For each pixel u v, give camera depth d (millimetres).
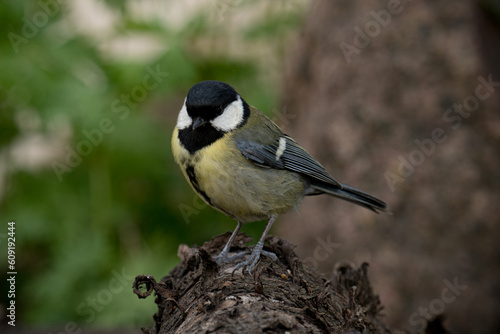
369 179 11414
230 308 4934
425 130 11188
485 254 10844
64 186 11500
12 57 10758
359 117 11555
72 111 10664
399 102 11320
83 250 10898
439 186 11031
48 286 10602
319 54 12266
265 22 12562
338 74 11828
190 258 6180
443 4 11227
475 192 10898
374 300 7125
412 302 11008
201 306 4984
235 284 5461
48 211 11273
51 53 10906
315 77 12383
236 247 6941
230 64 12172
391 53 11398
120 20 11461
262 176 7105
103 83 11391
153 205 11875
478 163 10922
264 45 12844
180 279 6258
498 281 10789
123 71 10906
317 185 8195
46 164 11859
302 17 12688
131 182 11805
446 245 10969
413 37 11266
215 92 6992
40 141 11516
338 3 12039
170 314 5820
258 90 12367
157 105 13016
